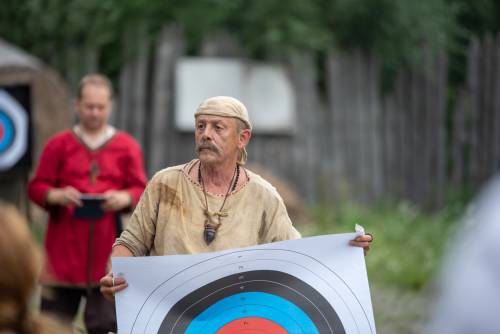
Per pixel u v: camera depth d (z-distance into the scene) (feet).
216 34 73.46
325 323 19.26
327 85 77.25
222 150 20.38
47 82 62.80
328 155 77.20
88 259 31.94
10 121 43.04
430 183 79.87
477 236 8.28
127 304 19.11
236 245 20.26
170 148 71.97
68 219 32.12
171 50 72.08
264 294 19.39
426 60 80.28
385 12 80.23
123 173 33.12
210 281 19.40
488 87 79.51
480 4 93.91
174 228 20.38
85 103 32.58
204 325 19.07
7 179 49.19
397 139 79.97
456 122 80.48
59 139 32.86
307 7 77.82
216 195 20.58
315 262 19.72
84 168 32.60
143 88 71.41
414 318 45.55
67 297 32.32
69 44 73.15
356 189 77.92
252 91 74.28
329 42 78.79
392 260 57.57
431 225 69.77
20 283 10.97
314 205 75.66
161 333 18.90
